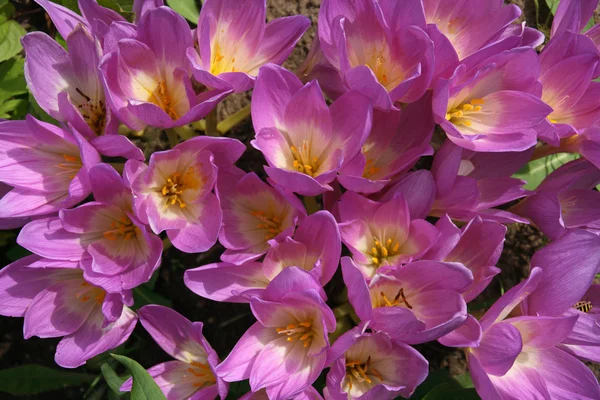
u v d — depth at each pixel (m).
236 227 0.59
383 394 0.55
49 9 0.59
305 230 0.56
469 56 0.58
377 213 0.58
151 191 0.58
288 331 0.57
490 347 0.56
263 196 0.59
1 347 0.68
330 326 0.56
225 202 0.59
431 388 0.64
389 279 0.56
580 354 0.59
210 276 0.57
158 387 0.57
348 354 0.57
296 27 0.61
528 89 0.60
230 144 0.57
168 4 0.71
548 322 0.56
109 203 0.58
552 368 0.58
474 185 0.57
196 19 0.72
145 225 0.58
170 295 0.68
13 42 0.70
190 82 0.58
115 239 0.59
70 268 0.61
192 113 0.57
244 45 0.61
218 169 0.59
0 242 0.67
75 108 0.56
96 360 0.66
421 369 0.55
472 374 0.57
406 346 0.55
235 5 0.59
